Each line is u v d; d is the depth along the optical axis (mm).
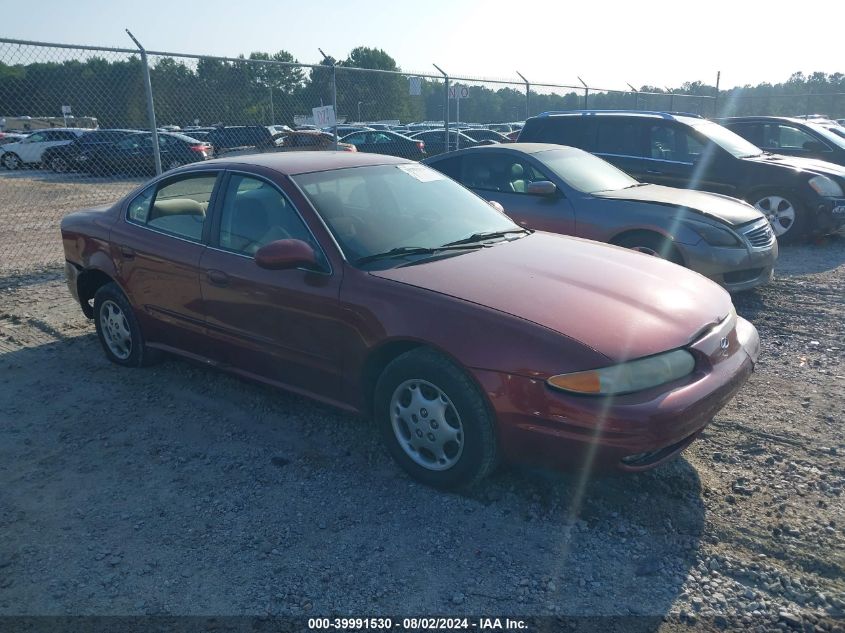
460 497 3539
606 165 7965
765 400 4648
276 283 3963
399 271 3715
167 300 4676
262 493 3627
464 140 23844
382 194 4414
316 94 13250
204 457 4004
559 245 4336
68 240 5438
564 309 3328
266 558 3109
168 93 10672
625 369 3084
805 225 9555
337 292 3713
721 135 9930
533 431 3146
